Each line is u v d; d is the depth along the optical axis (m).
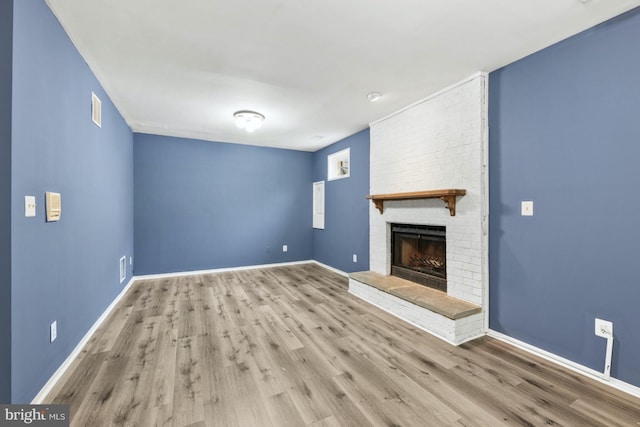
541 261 2.28
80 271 2.38
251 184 5.68
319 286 4.38
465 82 2.77
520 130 2.41
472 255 2.72
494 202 2.62
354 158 4.80
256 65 2.52
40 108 1.73
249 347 2.43
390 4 1.75
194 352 2.34
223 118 3.98
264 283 4.55
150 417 1.60
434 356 2.28
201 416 1.61
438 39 2.13
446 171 2.99
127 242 4.25
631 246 1.81
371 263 4.22
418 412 1.64
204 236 5.27
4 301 1.44
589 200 2.00
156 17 1.88
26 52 1.58
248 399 1.75
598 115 1.95
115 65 2.52
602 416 1.61
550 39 2.13
